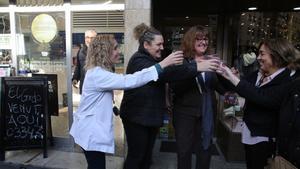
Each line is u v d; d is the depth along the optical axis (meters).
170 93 3.21
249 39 5.58
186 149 2.97
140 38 2.87
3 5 5.19
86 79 2.59
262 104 2.21
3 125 4.33
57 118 4.99
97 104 2.56
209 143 2.95
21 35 5.11
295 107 1.94
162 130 5.31
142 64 2.73
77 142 2.62
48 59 5.02
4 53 5.25
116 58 2.67
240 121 4.38
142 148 2.90
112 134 2.65
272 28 5.55
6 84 4.34
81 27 4.98
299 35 5.52
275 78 2.24
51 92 4.84
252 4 5.35
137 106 2.80
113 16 4.90
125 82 2.44
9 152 4.74
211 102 2.93
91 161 2.63
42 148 4.47
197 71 2.50
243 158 4.34
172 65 2.54
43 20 4.96
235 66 5.61
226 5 5.41
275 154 2.22
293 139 1.95
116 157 4.55
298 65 2.22
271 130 2.30
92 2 4.91
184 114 2.94
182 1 5.43
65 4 4.75
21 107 4.38
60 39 4.93
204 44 2.84
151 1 4.11
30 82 4.40
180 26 5.69
